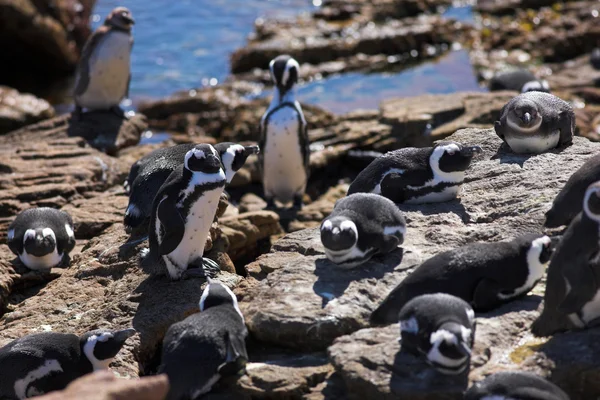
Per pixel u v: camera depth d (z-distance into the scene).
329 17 31.52
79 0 32.12
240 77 27.59
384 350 8.20
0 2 28.11
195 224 10.38
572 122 12.22
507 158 12.09
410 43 29.16
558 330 8.31
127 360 9.84
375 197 9.98
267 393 8.40
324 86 27.00
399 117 20.91
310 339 8.93
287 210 18.42
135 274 11.27
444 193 11.09
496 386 7.29
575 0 32.69
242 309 9.48
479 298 8.57
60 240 13.15
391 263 9.78
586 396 7.99
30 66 30.89
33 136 20.23
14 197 15.38
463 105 21.11
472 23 31.33
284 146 18.06
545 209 10.38
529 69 27.12
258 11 34.25
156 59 29.52
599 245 7.80
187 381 8.31
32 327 10.72
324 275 9.66
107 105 21.12
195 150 10.20
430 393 7.67
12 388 9.38
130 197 12.30
